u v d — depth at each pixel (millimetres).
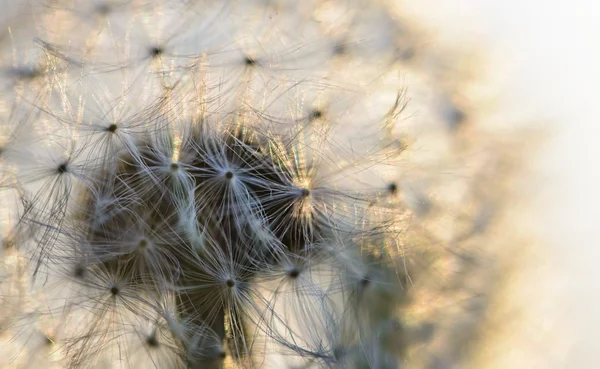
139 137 146
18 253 147
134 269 144
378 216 148
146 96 148
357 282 146
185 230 144
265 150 146
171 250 144
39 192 146
